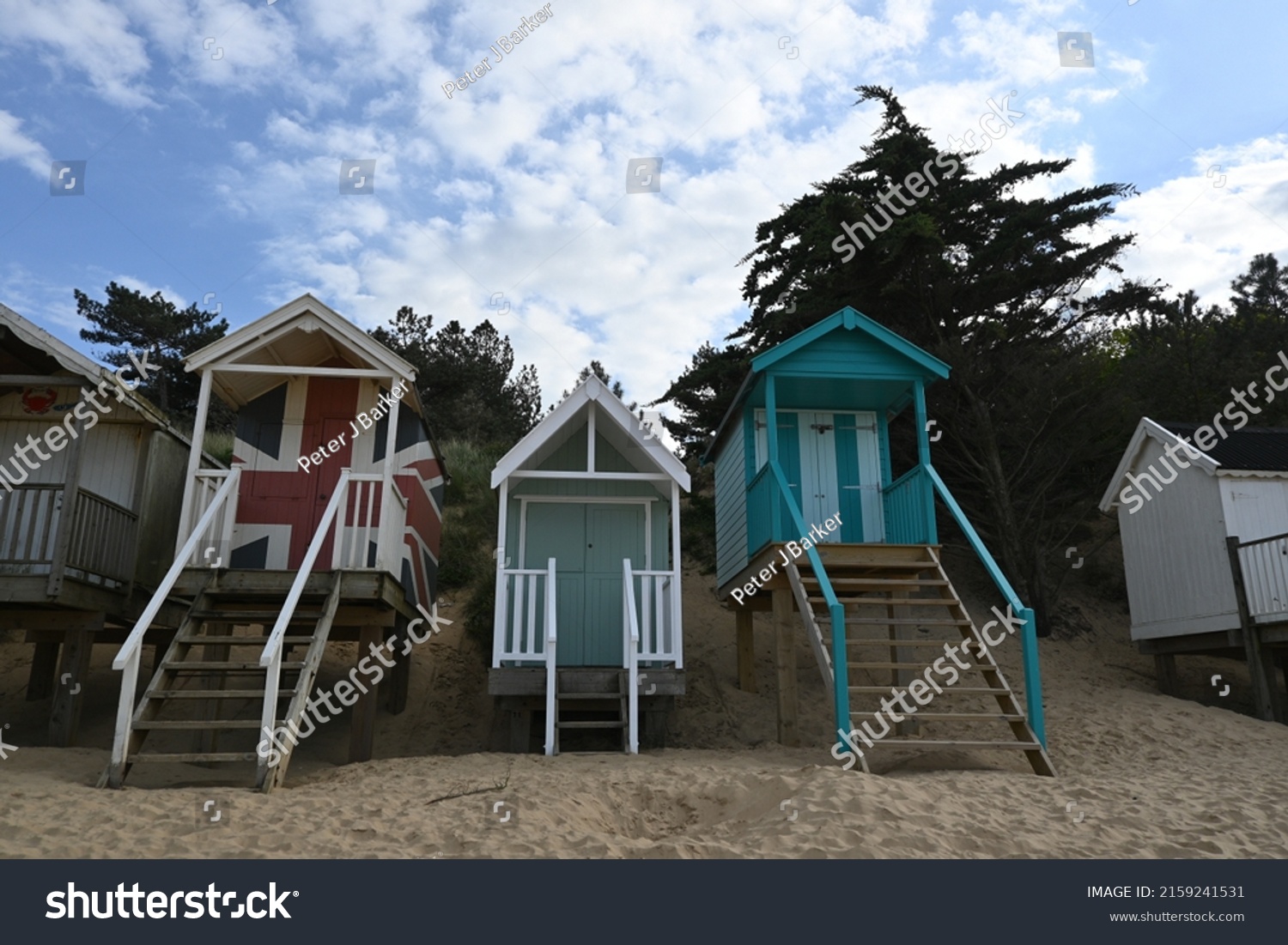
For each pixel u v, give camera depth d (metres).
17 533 10.01
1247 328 22.27
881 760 10.10
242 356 10.93
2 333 10.36
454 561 17.56
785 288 18.22
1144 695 13.81
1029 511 16.92
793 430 13.59
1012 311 17.58
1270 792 7.66
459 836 5.80
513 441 27.78
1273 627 12.41
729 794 7.02
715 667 14.72
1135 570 15.36
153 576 12.14
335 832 5.96
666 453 11.46
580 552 12.48
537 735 12.27
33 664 12.71
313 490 11.59
